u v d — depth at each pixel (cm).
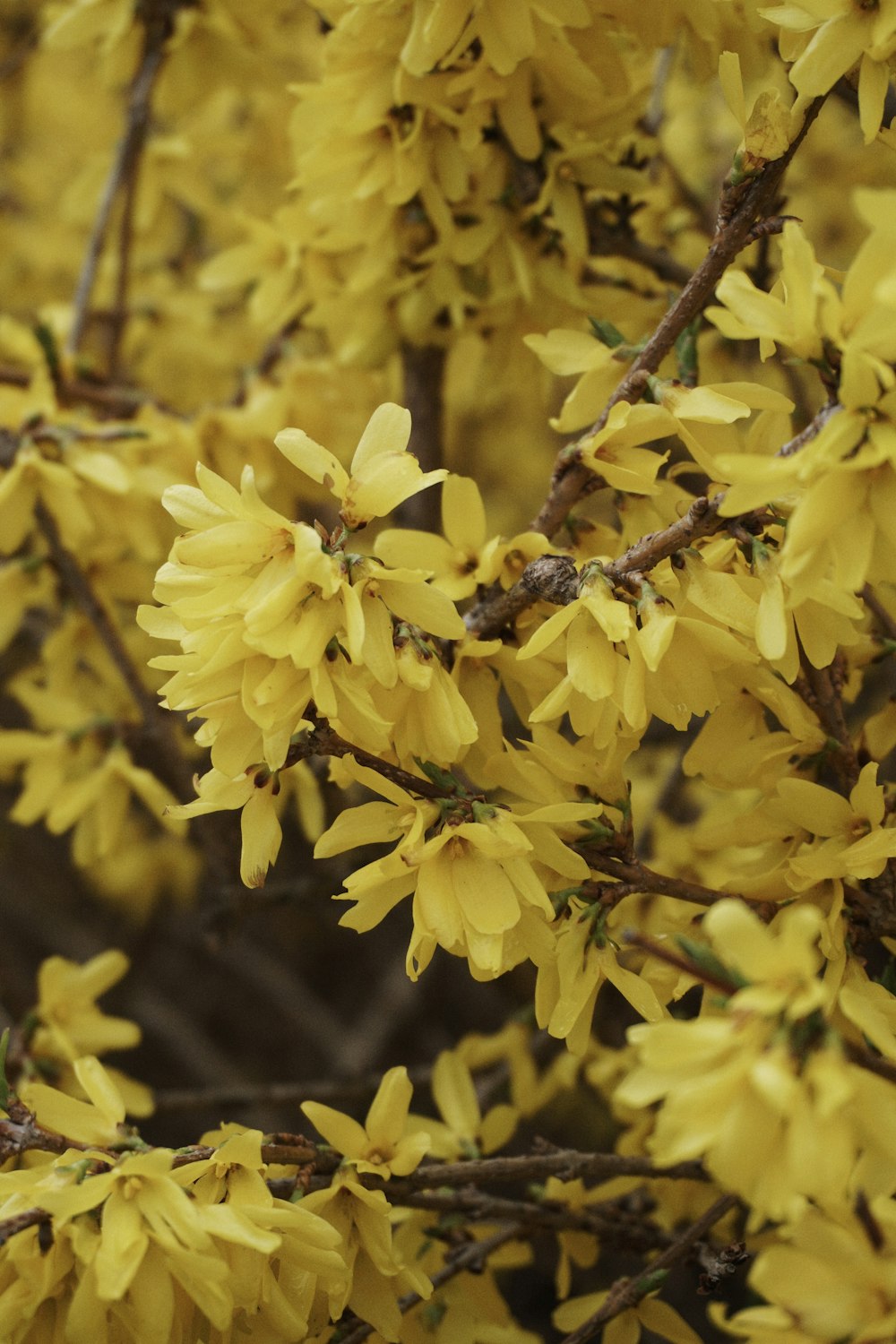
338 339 84
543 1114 119
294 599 62
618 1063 82
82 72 140
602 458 68
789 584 62
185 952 162
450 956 134
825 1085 58
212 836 86
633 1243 76
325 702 62
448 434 136
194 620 63
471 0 70
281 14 102
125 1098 80
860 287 61
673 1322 72
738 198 66
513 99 74
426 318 79
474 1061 85
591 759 67
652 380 67
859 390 60
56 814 83
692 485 81
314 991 161
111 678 87
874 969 79
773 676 68
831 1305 59
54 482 80
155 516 85
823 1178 58
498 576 69
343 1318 71
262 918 154
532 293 78
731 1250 70
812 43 66
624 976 66
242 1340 67
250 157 114
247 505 63
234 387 109
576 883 67
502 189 77
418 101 73
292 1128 131
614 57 75
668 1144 58
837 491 61
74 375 87
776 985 59
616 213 80
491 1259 76
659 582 65
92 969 80
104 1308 63
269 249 86
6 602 85
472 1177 70
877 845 65
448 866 64
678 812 113
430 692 65
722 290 62
